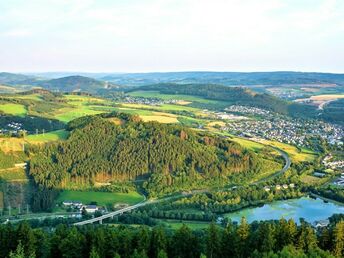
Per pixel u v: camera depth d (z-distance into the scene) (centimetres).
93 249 13688
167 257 14100
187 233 15112
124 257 14525
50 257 14788
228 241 15000
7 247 14912
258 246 14788
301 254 12988
